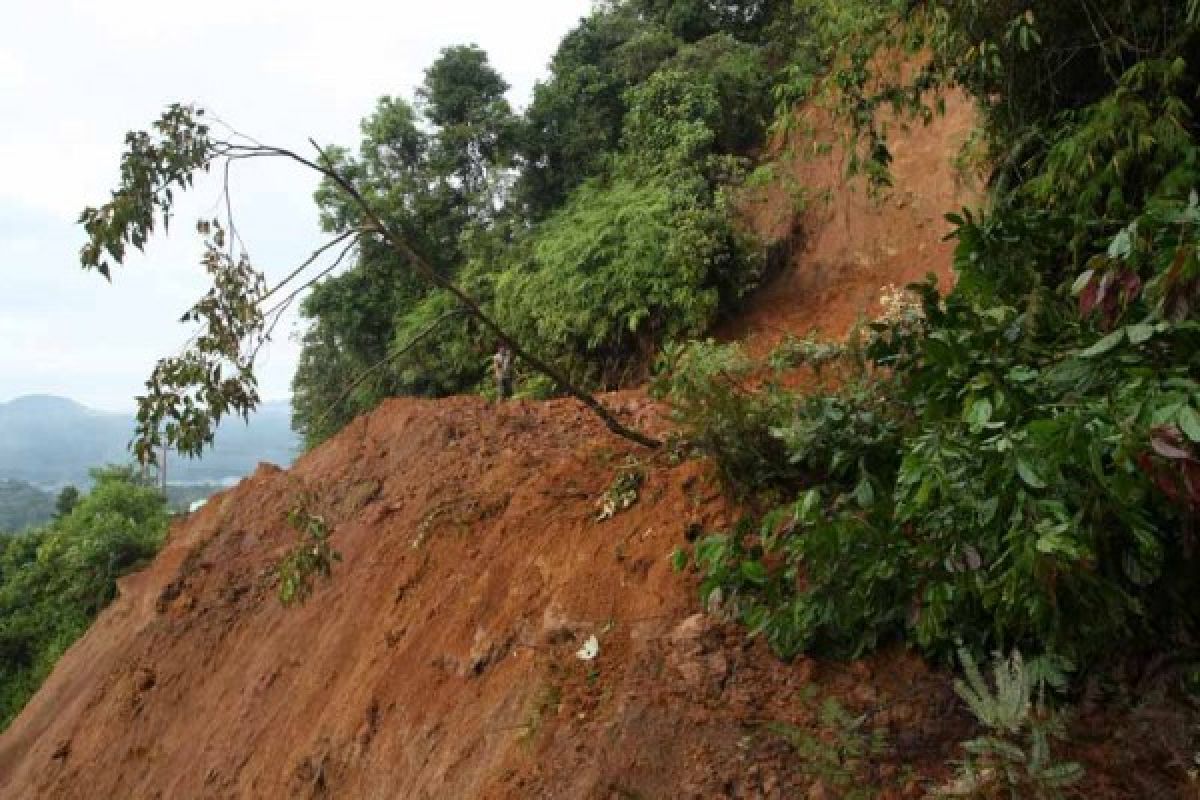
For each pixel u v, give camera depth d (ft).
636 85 52.70
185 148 15.16
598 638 15.23
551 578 17.48
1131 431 8.41
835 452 13.32
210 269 15.90
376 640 20.80
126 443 15.88
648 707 12.99
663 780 11.91
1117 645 11.28
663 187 42.45
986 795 9.75
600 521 18.07
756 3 55.06
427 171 57.82
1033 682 10.79
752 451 15.06
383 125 58.29
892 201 37.86
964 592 10.69
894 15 18.84
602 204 45.37
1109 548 10.03
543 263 45.06
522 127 55.52
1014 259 12.32
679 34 55.93
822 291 38.58
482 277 49.44
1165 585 10.80
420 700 17.70
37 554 81.51
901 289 28.58
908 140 38.68
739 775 11.34
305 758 19.36
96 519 77.71
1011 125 17.95
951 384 10.50
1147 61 13.93
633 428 25.82
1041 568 9.05
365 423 35.42
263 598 28.50
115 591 73.20
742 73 46.55
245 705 24.20
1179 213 9.22
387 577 22.79
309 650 23.57
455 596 19.65
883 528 11.72
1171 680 10.81
